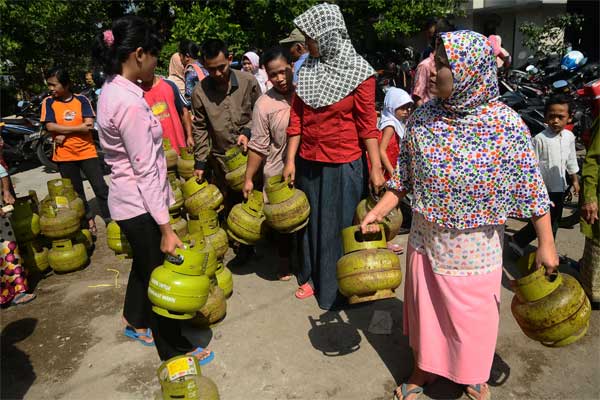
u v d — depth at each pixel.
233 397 2.77
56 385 2.97
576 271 4.02
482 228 2.25
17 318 3.73
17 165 8.63
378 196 3.18
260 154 3.69
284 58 3.54
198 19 9.20
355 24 10.31
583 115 7.45
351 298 2.57
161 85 4.81
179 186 4.18
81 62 11.10
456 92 2.07
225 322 3.48
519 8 14.92
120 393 2.87
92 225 5.34
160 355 2.97
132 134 2.45
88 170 5.14
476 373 2.39
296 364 3.02
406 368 2.95
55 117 5.00
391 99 4.18
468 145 2.14
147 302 3.22
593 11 14.41
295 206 3.25
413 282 2.50
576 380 2.80
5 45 9.76
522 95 8.05
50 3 9.91
